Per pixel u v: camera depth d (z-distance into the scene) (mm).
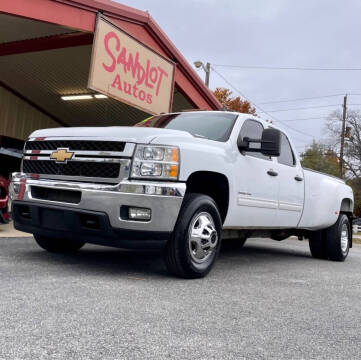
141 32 9867
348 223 7438
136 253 5652
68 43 9406
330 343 2498
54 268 4047
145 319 2635
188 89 12102
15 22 8617
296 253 8023
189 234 4031
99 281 3617
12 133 13164
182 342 2275
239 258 6418
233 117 5188
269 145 4637
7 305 2686
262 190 5191
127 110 12984
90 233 3885
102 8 8453
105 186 3781
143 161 3814
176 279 4047
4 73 12000
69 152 4066
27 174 4363
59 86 12172
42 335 2199
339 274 5461
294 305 3402
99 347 2098
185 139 4145
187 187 4480
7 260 4281
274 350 2285
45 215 4098
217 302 3262
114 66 8773
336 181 7348
